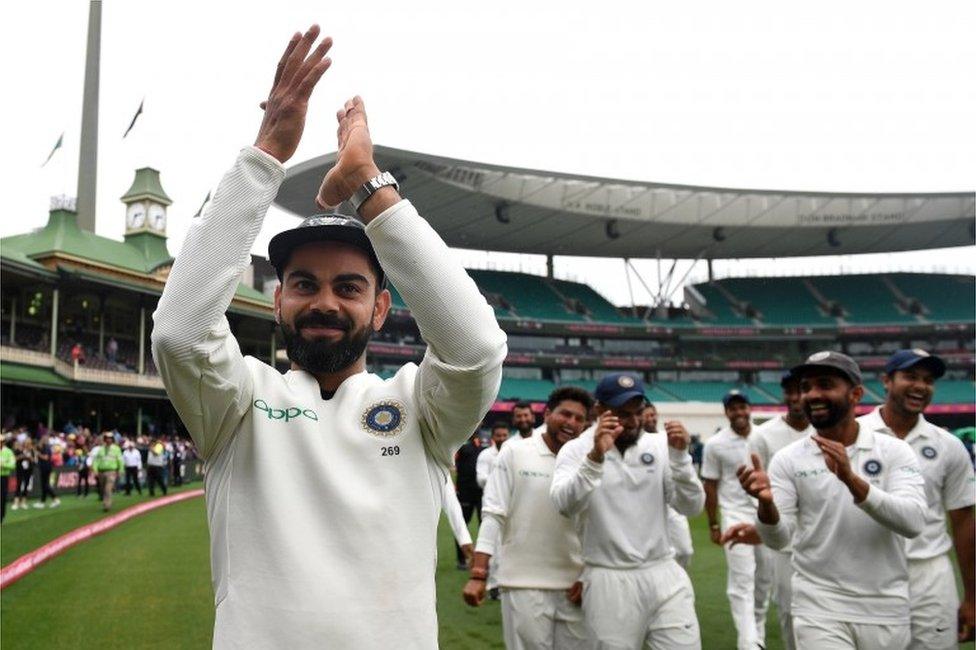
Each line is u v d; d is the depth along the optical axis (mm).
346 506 1785
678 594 4309
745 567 5977
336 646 1692
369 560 1764
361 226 1928
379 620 1732
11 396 27750
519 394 44469
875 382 49125
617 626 4184
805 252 55781
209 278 1696
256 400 1896
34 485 18172
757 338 50062
